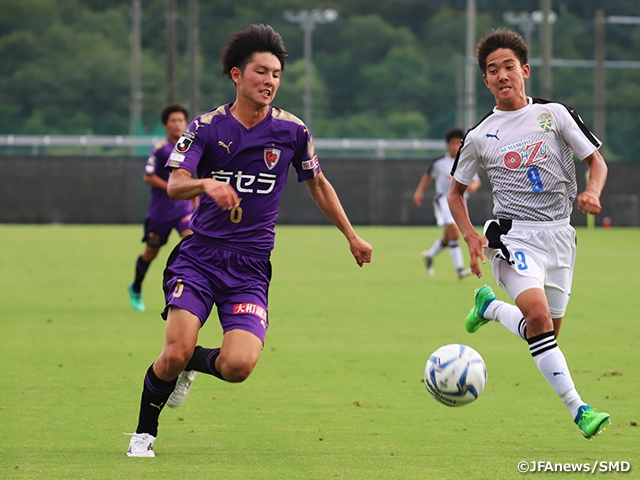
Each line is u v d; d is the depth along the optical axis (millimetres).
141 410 19609
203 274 19672
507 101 21969
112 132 162250
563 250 22047
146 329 38250
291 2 191000
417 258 74688
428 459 19344
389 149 154000
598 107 141625
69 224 121688
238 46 19531
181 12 187750
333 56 181000
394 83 167750
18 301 47031
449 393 20156
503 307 23281
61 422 22672
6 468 18281
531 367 30688
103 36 177625
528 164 21828
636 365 30703
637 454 19891
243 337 19000
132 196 122562
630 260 72688
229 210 19719
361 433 21859
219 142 19562
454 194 23000
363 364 31000
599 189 20703
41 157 121250
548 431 22172
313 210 123625
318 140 142375
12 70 167875
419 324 40156
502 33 22047
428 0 196375
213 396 25984
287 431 22016
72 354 32438
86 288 53031
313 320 41250
